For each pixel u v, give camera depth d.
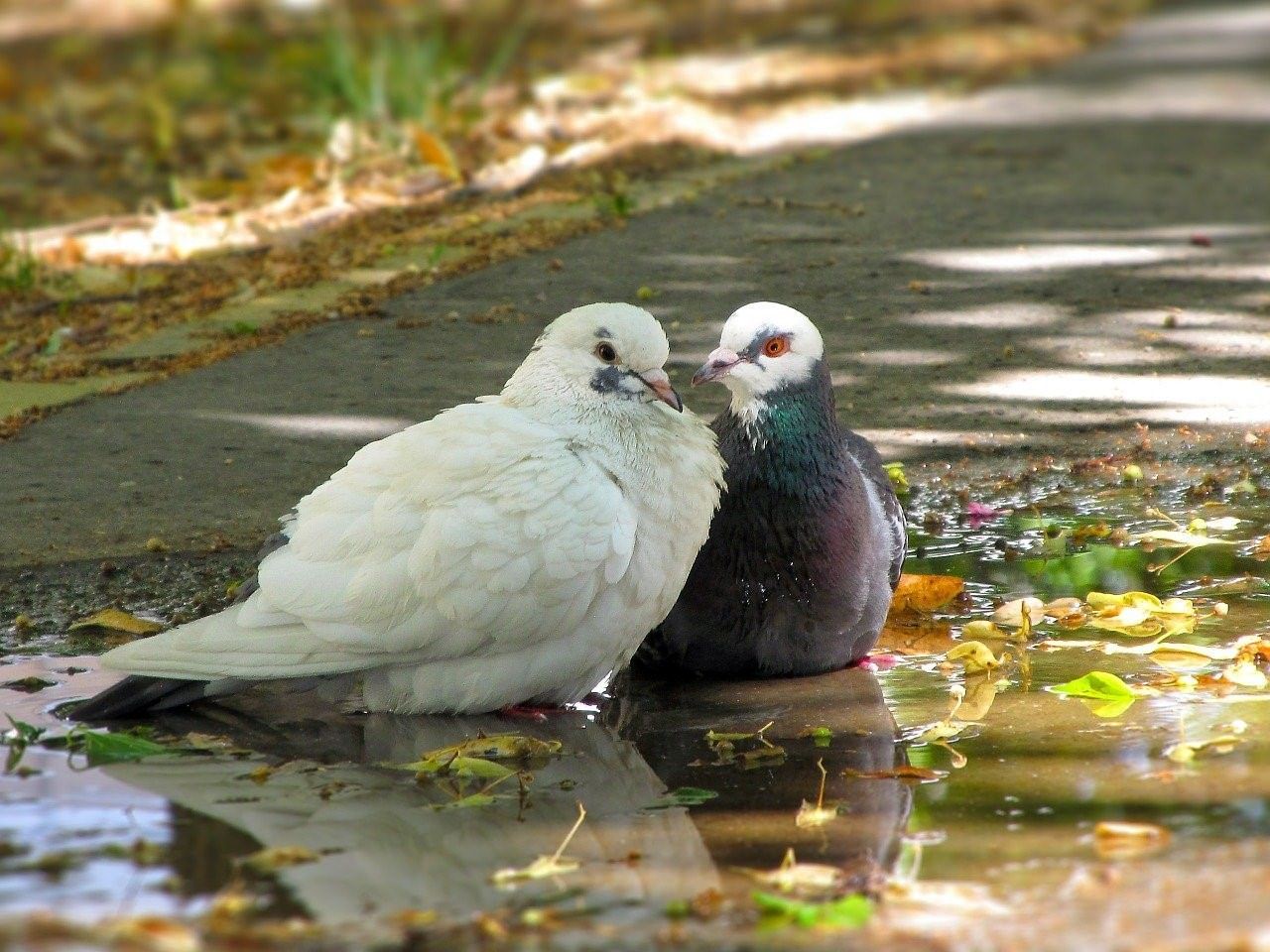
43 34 31.31
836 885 6.45
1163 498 11.36
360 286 15.59
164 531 10.59
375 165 19.61
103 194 19.84
